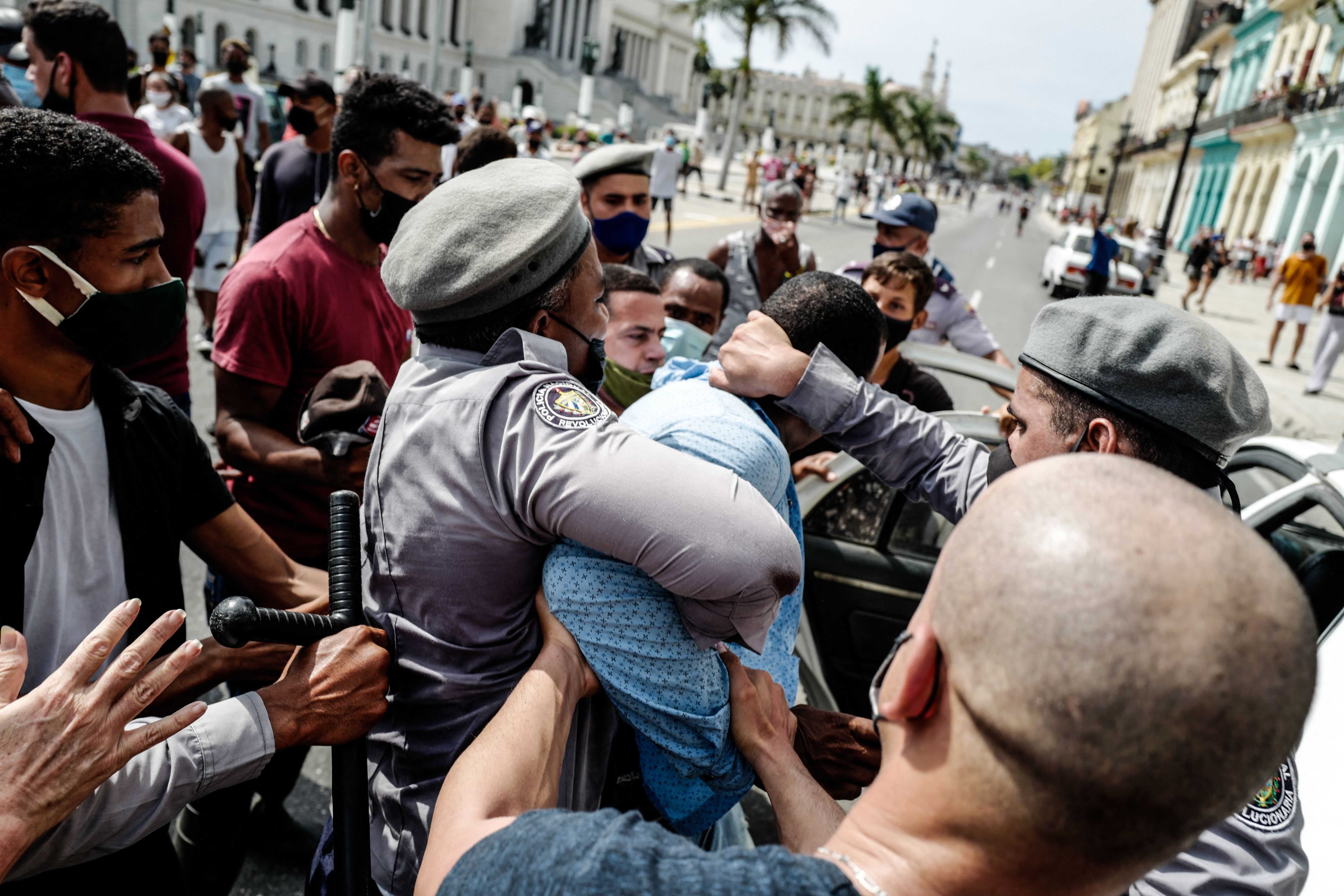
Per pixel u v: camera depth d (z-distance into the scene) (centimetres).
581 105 4053
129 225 132
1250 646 63
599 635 118
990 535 71
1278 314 1184
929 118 6694
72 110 279
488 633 126
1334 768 155
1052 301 1684
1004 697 67
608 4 7106
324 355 229
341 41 1476
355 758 128
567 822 82
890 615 289
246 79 918
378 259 242
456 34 6544
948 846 72
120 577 151
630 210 370
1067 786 65
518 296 125
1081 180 9544
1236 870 115
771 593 114
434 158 222
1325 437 819
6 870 105
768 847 77
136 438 150
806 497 286
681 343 298
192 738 128
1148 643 63
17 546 131
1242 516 231
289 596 176
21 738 109
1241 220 3634
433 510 121
